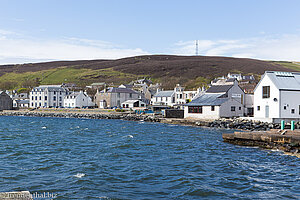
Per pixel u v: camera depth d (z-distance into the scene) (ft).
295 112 189.06
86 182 64.75
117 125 223.92
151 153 98.07
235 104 228.63
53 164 81.35
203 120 220.84
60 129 187.11
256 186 62.39
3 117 358.64
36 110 432.66
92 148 107.76
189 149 106.11
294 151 98.27
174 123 238.89
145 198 55.01
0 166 78.64
